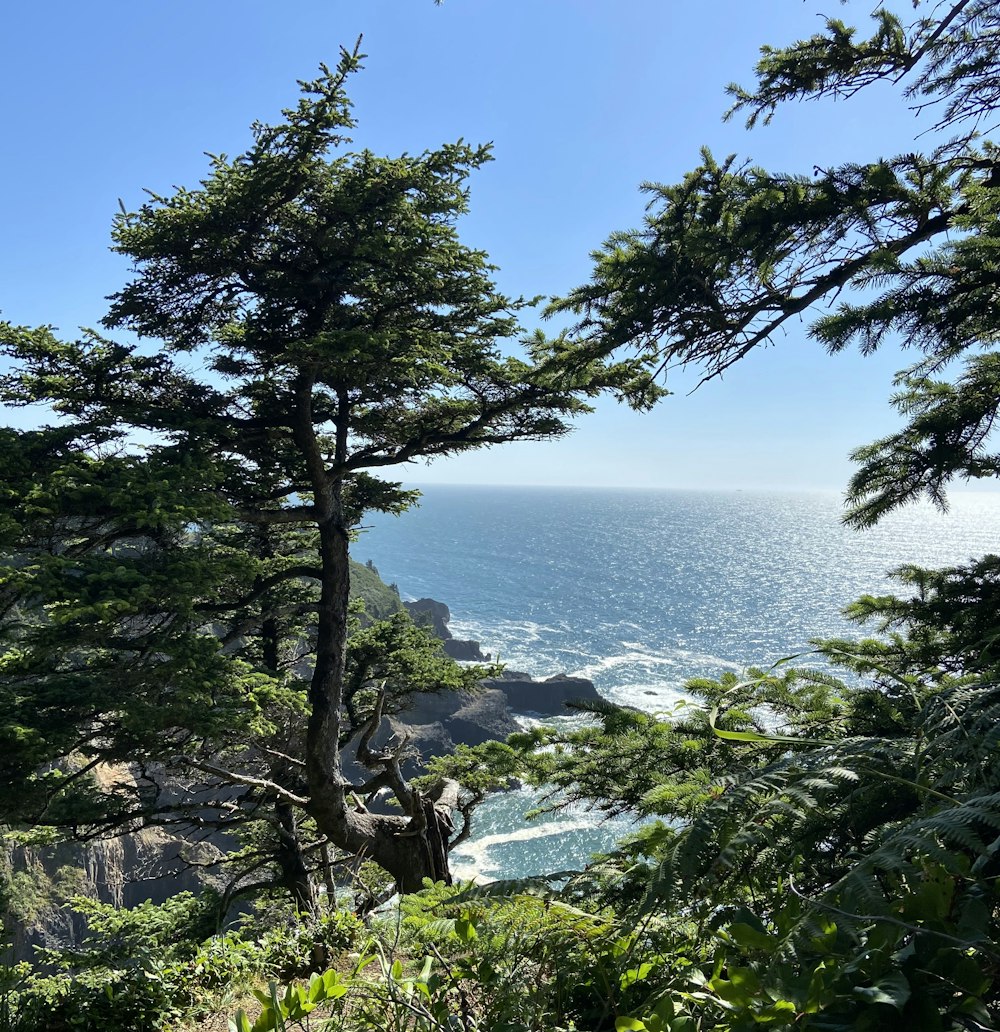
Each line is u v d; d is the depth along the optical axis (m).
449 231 11.34
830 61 4.79
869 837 1.57
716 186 4.85
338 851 16.39
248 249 11.39
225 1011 5.74
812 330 4.00
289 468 13.57
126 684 9.58
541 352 6.48
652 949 1.78
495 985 1.74
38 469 9.50
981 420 4.54
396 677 15.98
